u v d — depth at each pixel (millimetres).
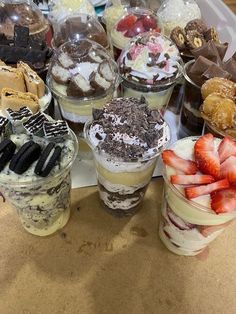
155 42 345
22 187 240
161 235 289
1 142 244
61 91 315
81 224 299
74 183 327
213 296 261
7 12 399
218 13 455
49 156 244
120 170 263
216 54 347
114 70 335
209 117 301
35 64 338
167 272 273
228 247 289
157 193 325
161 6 458
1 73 300
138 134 261
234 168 239
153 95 346
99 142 262
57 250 281
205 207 231
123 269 273
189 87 337
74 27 390
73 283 263
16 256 276
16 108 289
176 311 253
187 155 262
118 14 441
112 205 301
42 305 251
